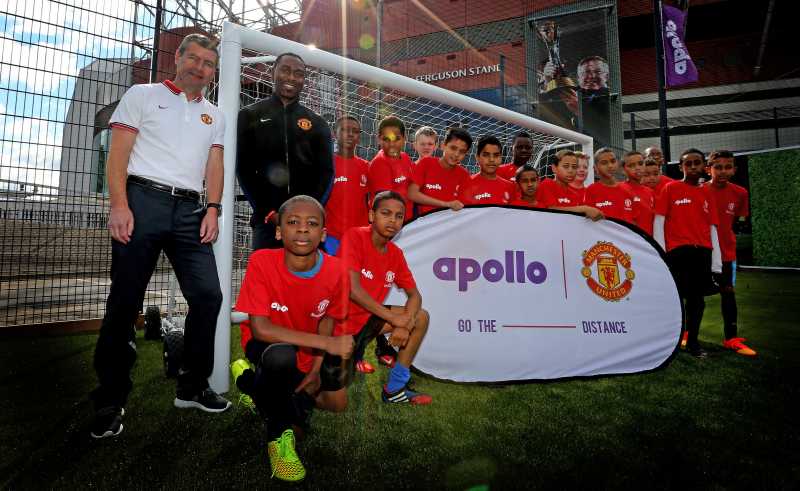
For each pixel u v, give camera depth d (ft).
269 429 4.45
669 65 27.68
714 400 6.55
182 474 4.27
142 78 12.97
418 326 6.65
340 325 6.01
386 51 62.23
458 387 7.27
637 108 65.67
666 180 12.80
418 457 4.61
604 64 54.60
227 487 4.03
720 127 62.64
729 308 10.39
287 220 4.92
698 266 9.74
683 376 7.93
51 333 10.98
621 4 58.70
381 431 5.34
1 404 6.22
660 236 10.32
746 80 62.39
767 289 20.47
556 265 8.21
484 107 12.53
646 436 5.17
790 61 60.75
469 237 7.88
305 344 4.83
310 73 11.21
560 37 56.24
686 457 4.61
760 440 5.07
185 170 6.02
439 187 10.48
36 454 4.69
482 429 5.40
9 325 11.18
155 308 10.57
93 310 14.39
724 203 10.87
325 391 5.26
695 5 57.00
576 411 6.07
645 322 8.47
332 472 4.30
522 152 12.80
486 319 7.65
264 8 42.75
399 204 6.48
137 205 5.67
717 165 10.81
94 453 4.73
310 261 5.21
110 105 11.84
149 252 5.68
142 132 5.88
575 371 7.84
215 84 9.33
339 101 13.56
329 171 7.47
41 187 10.87
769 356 9.39
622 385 7.39
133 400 6.48
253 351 5.11
